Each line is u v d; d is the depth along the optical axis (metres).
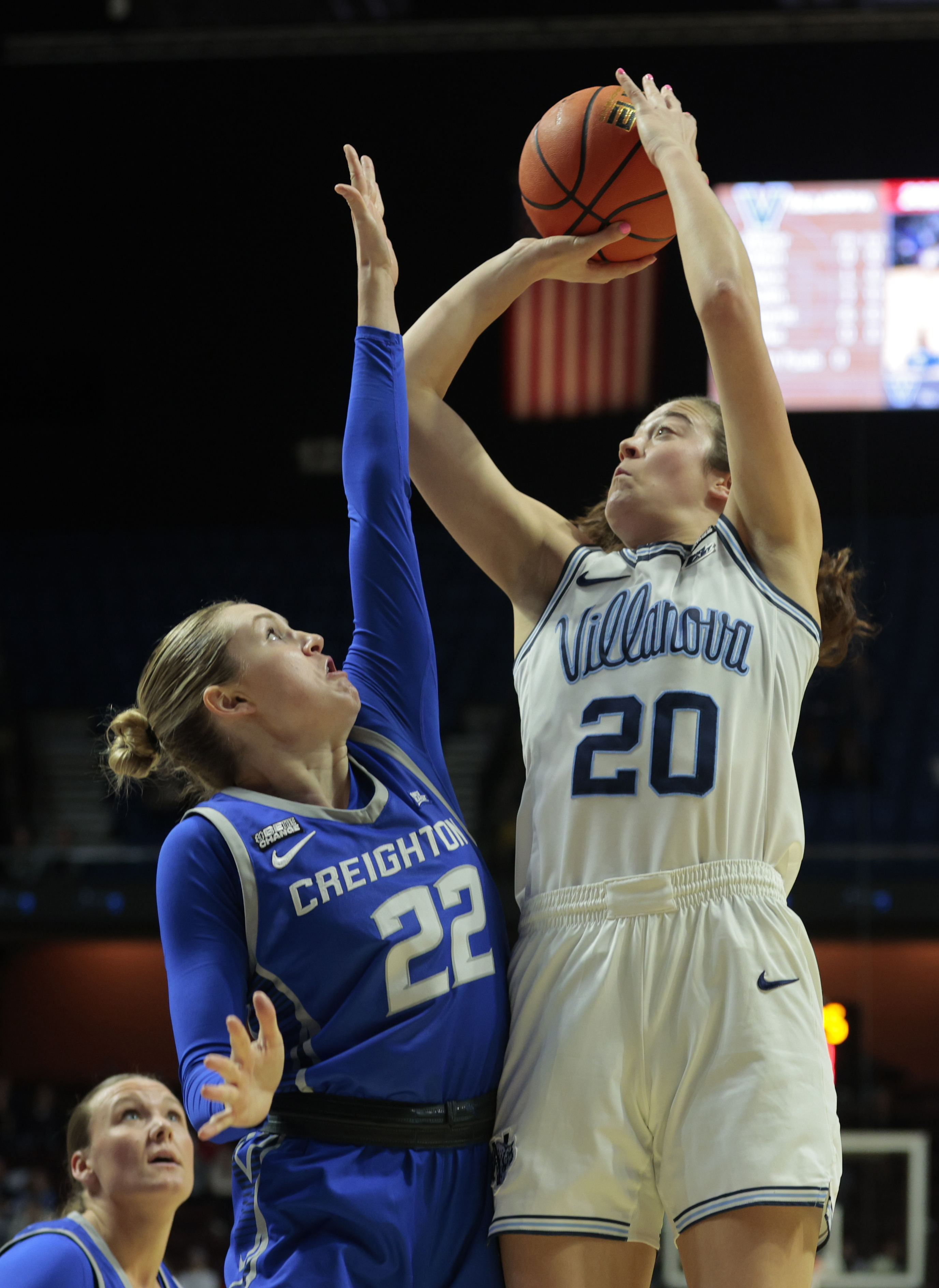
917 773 18.72
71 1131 4.09
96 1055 20.27
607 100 3.37
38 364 19.73
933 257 17.12
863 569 3.84
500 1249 2.73
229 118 18.98
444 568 22.19
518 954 2.94
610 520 3.28
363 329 3.35
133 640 21.97
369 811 2.89
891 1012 17.69
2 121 19.25
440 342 3.44
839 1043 12.90
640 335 17.61
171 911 2.74
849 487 17.25
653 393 17.58
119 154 19.19
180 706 2.99
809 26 17.09
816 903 15.91
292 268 19.31
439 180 18.39
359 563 3.24
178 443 19.66
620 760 2.88
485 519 3.32
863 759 17.77
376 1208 2.58
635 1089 2.72
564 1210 2.65
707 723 2.87
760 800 2.88
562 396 17.72
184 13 18.11
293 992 2.73
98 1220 3.92
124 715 3.16
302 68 18.77
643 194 3.36
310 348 19.45
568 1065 2.72
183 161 19.17
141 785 3.48
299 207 19.14
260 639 2.97
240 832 2.79
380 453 3.25
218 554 23.03
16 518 19.75
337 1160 2.63
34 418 19.83
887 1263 12.88
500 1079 2.85
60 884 16.72
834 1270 12.84
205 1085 2.43
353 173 3.43
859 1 16.92
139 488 19.72
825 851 16.12
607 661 3.01
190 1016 2.59
